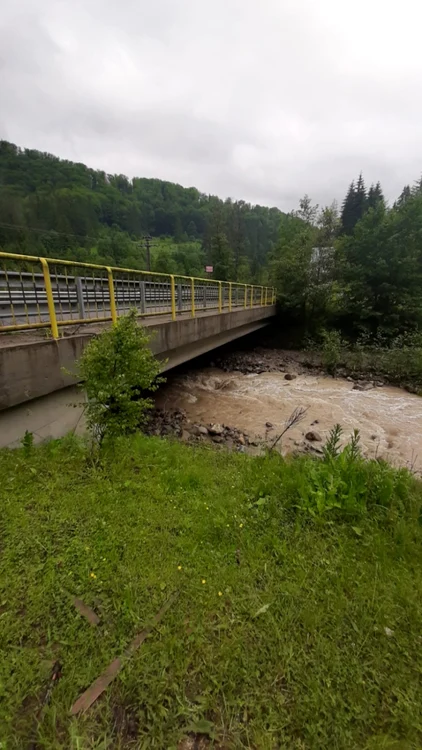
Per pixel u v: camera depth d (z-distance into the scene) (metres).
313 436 7.73
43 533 2.57
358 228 19.84
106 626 1.85
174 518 2.86
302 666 1.68
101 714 1.44
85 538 2.54
